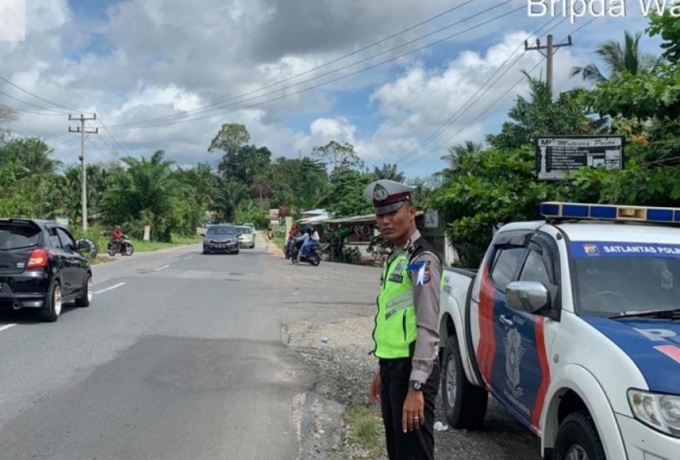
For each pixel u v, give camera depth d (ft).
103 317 39.47
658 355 10.70
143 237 189.57
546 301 13.56
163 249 159.74
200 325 37.35
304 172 334.03
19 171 179.11
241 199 331.98
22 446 17.30
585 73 86.43
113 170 201.05
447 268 23.00
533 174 36.94
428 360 11.25
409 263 11.71
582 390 11.35
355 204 143.02
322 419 20.56
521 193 36.19
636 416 10.16
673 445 9.63
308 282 67.21
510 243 17.93
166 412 20.59
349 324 39.52
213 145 421.18
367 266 102.58
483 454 17.69
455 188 38.91
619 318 13.01
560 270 14.24
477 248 46.96
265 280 67.82
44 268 35.76
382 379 12.13
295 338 34.40
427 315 11.34
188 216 241.14
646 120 26.11
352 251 118.32
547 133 64.03
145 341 32.01
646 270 14.11
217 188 328.08
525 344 14.65
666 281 13.94
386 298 12.07
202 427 19.26
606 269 14.05
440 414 21.66
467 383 19.19
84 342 31.45
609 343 11.47
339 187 155.43
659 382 10.12
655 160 25.34
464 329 19.04
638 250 14.53
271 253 132.98
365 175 157.58
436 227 76.02
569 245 14.61
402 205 11.92
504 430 19.84
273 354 29.99
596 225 15.87
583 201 28.76
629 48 83.05
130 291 54.13
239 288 58.65
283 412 21.08
